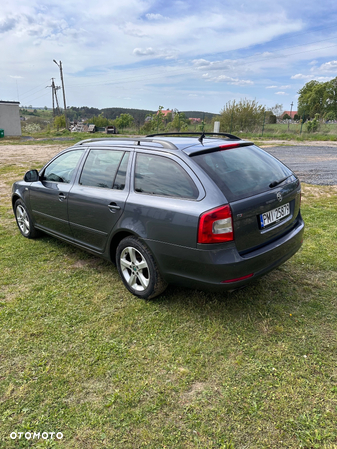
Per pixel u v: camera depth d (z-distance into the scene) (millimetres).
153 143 3314
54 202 4242
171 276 2990
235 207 2619
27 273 3994
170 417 2037
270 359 2488
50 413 2094
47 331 2898
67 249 4711
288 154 15852
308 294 3369
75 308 3246
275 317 3002
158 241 2951
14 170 11781
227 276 2654
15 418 2066
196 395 2193
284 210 3145
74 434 1955
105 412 2088
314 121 28922
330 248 4441
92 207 3629
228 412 2057
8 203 7375
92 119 57688
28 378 2375
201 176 2770
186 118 38625
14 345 2725
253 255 2730
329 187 8422
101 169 3705
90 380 2350
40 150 19469
